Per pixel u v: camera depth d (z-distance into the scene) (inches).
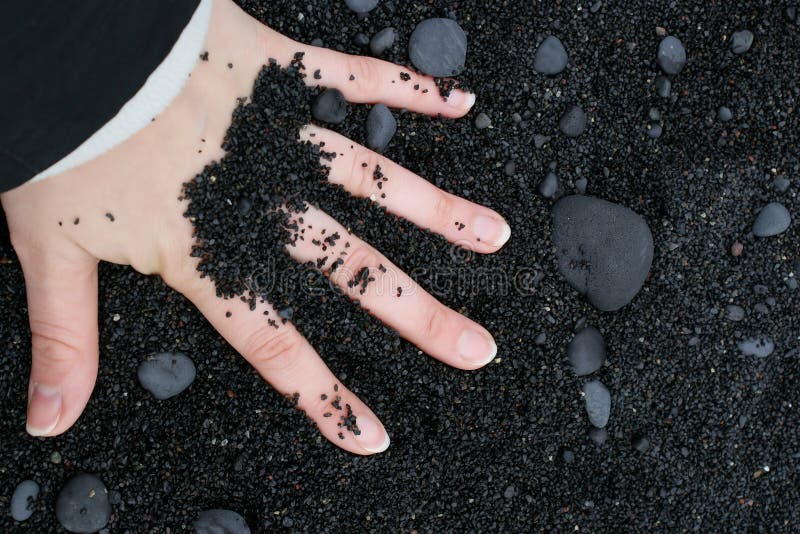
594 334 16.1
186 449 15.4
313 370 15.1
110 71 12.7
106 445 15.2
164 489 15.3
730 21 16.7
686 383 16.6
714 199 16.6
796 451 16.8
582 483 16.3
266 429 15.4
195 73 14.3
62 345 14.1
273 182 14.8
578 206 16.0
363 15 15.7
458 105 15.8
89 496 15.0
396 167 15.4
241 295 14.7
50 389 14.0
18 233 14.1
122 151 13.9
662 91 16.5
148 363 15.1
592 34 16.4
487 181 16.0
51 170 13.4
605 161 16.4
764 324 16.7
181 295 15.2
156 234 14.4
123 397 15.3
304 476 15.5
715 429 16.6
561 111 16.2
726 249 16.7
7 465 15.0
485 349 15.5
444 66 15.6
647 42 16.5
